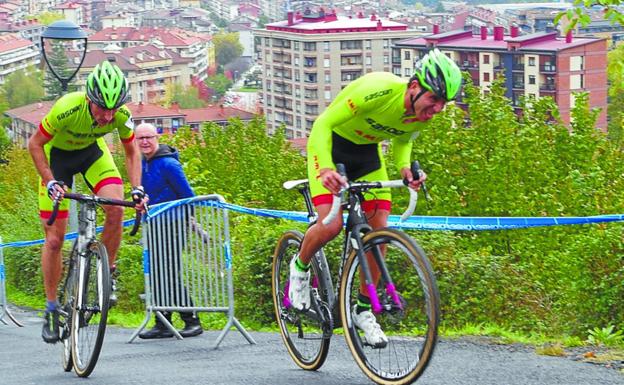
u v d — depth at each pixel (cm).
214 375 741
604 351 760
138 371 787
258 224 1451
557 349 760
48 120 820
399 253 649
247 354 855
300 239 735
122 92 783
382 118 650
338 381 692
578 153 1689
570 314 957
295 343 753
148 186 989
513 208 1520
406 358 621
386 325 645
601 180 1468
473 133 1619
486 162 1582
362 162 686
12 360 918
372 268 641
